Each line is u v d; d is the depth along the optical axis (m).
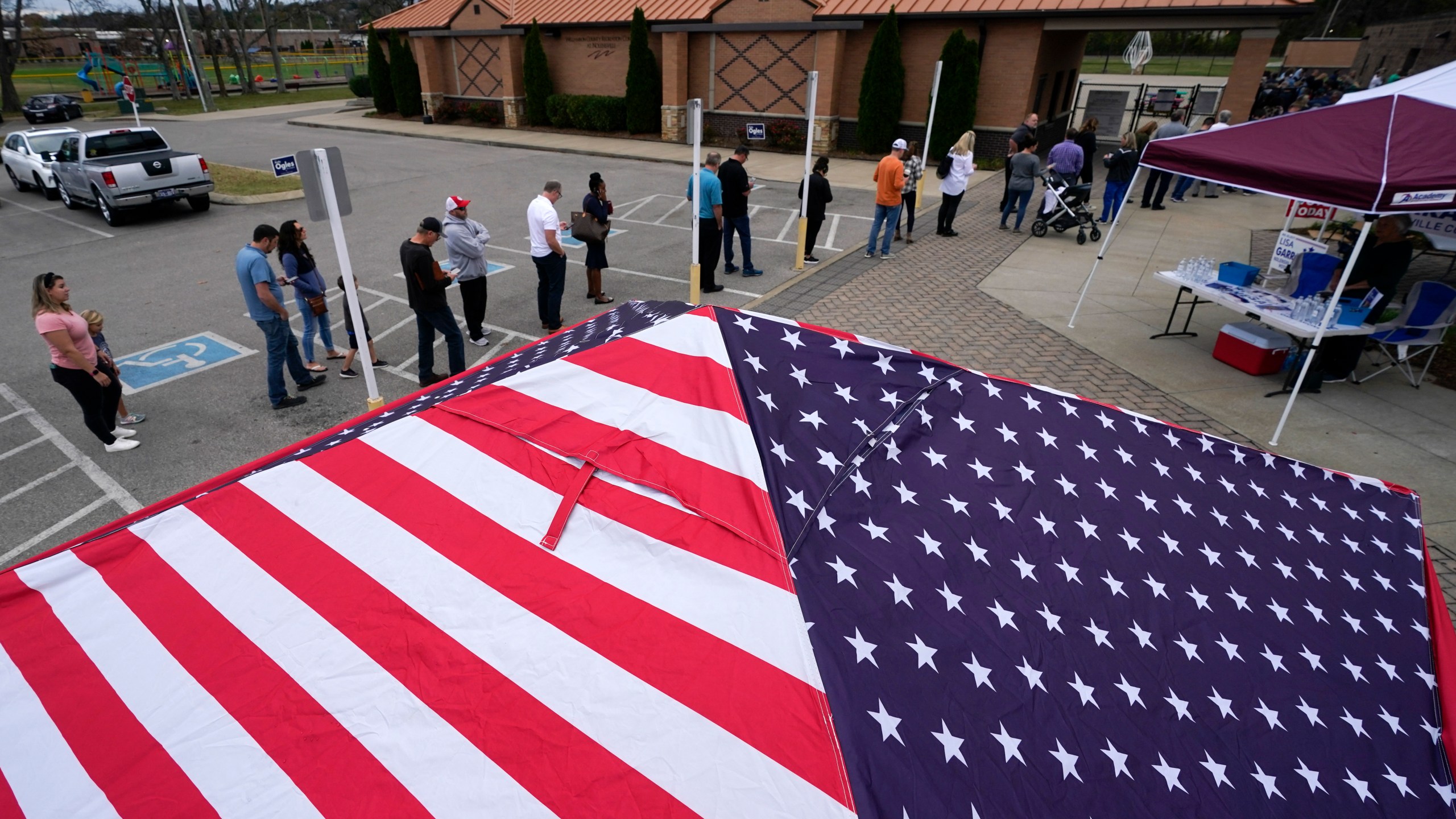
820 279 10.66
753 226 13.79
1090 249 12.26
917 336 8.52
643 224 14.15
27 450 6.35
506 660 1.89
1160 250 12.14
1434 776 1.81
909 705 1.72
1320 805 1.71
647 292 10.13
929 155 19.94
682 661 1.83
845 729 1.64
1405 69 30.64
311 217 5.27
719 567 2.01
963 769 1.63
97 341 6.20
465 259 7.75
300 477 2.41
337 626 2.00
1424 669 2.10
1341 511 2.58
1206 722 1.83
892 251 12.14
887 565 2.04
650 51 22.97
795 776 1.59
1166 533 2.35
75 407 7.13
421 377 7.39
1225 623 2.10
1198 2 16.41
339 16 93.69
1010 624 1.97
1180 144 7.07
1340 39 40.81
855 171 19.00
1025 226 13.80
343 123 29.52
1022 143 12.92
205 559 2.17
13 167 17.77
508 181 18.17
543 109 26.14
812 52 20.69
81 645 1.95
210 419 6.85
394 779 1.68
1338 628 2.17
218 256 12.29
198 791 1.66
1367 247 7.38
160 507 2.61
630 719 1.73
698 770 1.63
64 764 1.72
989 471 2.42
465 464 2.45
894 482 2.31
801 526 2.08
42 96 33.50
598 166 20.20
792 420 2.40
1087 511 2.36
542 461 2.43
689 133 23.27
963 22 18.80
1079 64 24.95
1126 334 8.63
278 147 24.11
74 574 2.10
